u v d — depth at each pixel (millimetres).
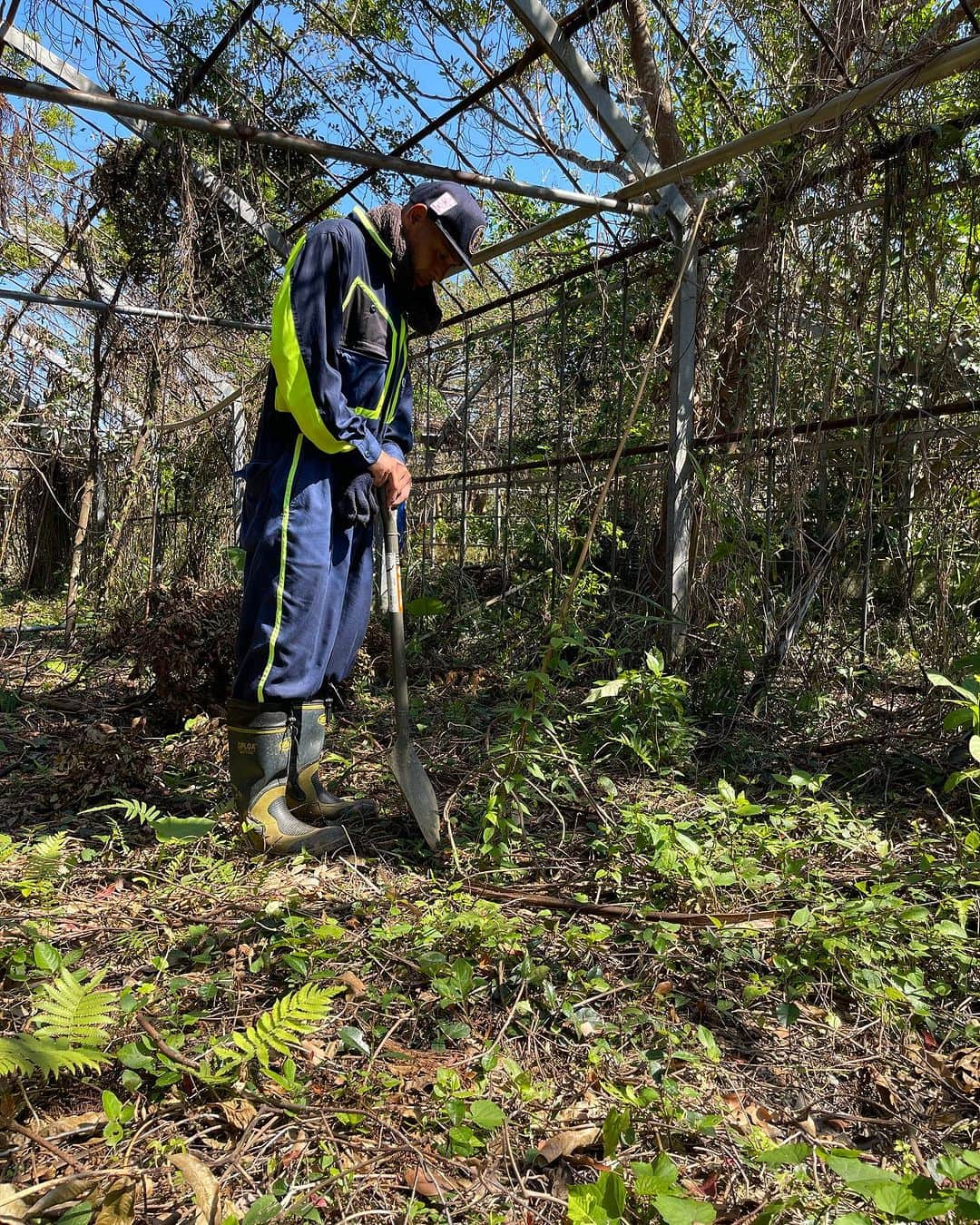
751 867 2119
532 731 2432
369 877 2270
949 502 3293
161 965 1710
